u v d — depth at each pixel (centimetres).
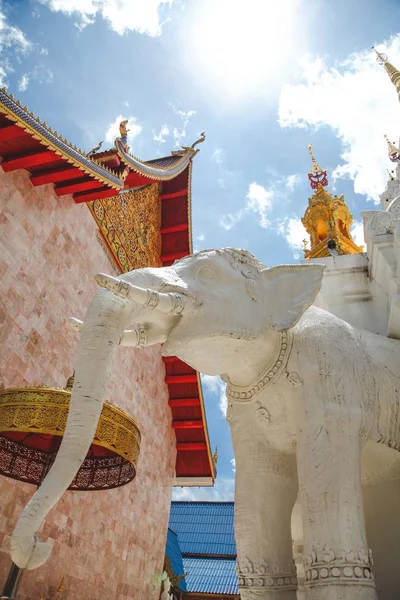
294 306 436
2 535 939
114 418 938
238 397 445
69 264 1327
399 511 454
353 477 364
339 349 423
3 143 1088
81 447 321
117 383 1532
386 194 752
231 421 458
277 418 420
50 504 289
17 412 829
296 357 416
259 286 449
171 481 1895
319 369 405
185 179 2256
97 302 382
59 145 1086
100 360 354
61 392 858
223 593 2170
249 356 427
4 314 1038
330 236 849
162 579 1652
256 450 434
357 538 336
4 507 958
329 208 890
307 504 358
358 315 570
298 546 511
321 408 387
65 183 1288
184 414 1997
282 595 389
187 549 2573
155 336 429
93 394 341
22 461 998
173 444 1972
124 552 1424
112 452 1098
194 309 403
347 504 348
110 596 1310
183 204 2228
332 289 595
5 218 1089
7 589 588
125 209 1827
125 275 398
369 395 418
